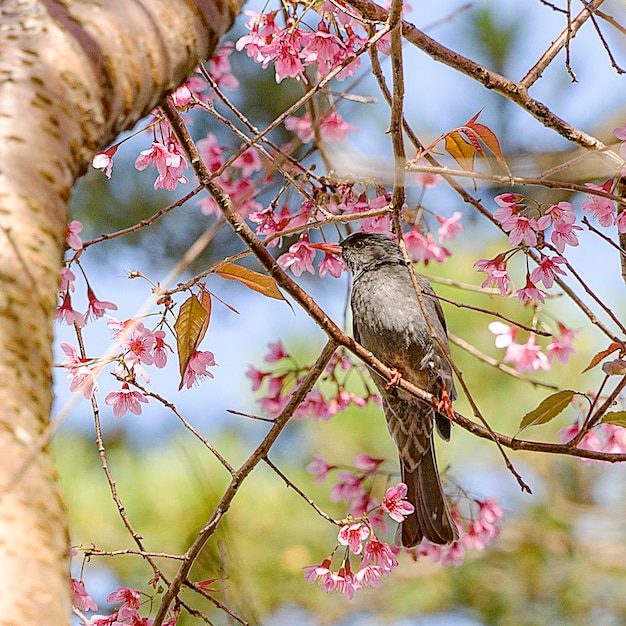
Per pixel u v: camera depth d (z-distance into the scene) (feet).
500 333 26.58
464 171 18.53
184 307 19.69
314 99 22.81
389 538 37.60
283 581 38.22
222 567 21.06
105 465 20.51
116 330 20.06
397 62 17.35
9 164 8.76
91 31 9.71
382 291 28.76
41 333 8.43
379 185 23.89
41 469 8.12
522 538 42.42
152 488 34.86
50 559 7.76
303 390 21.22
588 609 42.09
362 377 27.81
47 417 8.33
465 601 42.70
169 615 21.59
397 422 28.02
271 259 19.19
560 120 22.58
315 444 39.40
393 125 18.02
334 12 21.80
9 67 9.20
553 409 20.30
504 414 39.52
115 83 9.78
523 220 20.95
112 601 20.95
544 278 21.22
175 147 21.52
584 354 37.96
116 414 20.54
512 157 19.17
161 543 33.68
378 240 29.91
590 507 42.75
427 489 27.17
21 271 8.43
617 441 25.58
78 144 9.39
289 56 21.97
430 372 28.19
